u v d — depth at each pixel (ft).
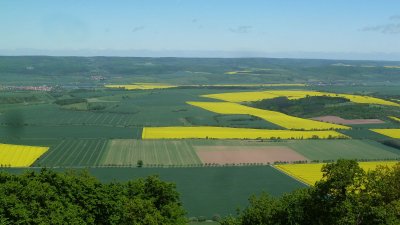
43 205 214.69
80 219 213.05
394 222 179.11
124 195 241.35
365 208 183.52
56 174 240.12
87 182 240.12
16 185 218.38
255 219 218.59
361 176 192.54
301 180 482.69
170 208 232.32
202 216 371.56
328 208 195.11
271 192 437.99
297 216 201.87
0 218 197.06
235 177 493.36
